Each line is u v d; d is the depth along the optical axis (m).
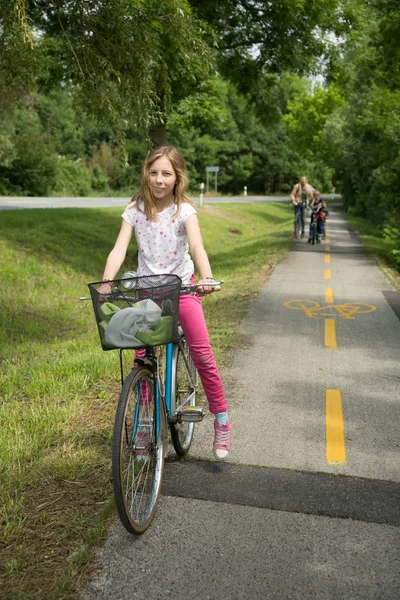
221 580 2.92
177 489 3.79
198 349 3.81
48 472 3.95
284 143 80.44
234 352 7.04
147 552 3.12
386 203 31.70
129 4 9.17
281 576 2.96
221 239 28.64
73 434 4.59
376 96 23.77
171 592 2.83
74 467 3.98
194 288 3.45
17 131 48.59
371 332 8.09
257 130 78.06
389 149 21.77
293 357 6.87
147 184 3.50
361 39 17.30
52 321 10.60
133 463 3.29
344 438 4.63
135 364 3.55
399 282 12.53
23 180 47.44
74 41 9.23
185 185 3.54
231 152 74.62
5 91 9.70
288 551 3.16
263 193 85.56
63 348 8.03
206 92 16.62
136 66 9.40
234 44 17.47
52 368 6.46
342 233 25.95
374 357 6.92
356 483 3.92
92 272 15.38
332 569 3.01
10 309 10.70
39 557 3.06
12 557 3.05
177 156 3.51
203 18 15.95
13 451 4.23
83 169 55.84
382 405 5.38
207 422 4.90
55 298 12.08
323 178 85.81
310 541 3.25
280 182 86.31
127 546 3.17
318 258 16.30
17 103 9.83
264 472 4.05
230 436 4.63
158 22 9.76
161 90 12.45
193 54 10.08
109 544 3.18
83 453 4.19
